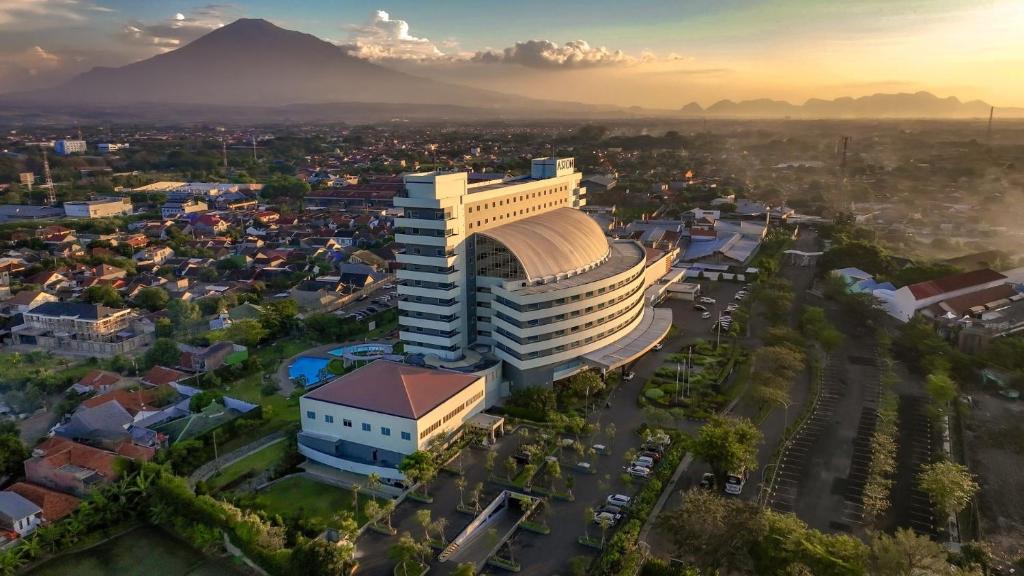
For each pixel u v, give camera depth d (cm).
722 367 16488
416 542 9769
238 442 13588
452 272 14962
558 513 10556
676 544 8850
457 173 15325
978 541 9562
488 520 10562
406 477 11075
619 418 13938
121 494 11119
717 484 11094
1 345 19850
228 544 10194
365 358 17400
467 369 14562
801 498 10812
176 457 12388
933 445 12438
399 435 11912
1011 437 12662
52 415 14925
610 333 16262
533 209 17988
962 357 15525
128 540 10575
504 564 9231
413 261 15150
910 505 10625
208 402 14662
